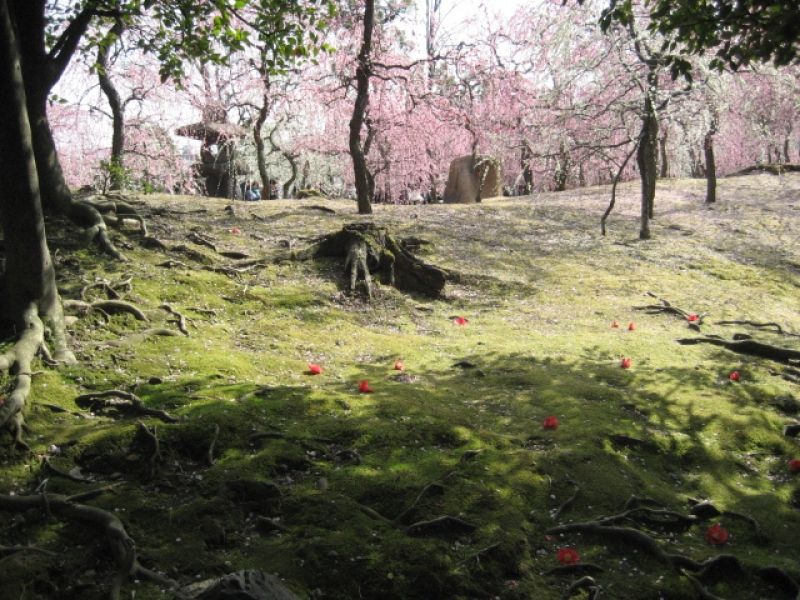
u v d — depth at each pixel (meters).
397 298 11.63
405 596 4.74
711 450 7.05
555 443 6.71
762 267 15.73
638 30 16.88
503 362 9.08
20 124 6.70
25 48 10.19
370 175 27.56
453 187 25.62
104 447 5.80
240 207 17.45
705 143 21.05
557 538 5.57
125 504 5.25
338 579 4.77
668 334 10.99
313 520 5.26
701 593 5.13
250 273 11.49
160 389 6.87
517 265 14.38
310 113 26.28
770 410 8.14
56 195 11.09
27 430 5.90
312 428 6.38
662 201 22.39
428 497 5.60
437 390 7.86
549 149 19.41
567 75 18.25
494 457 6.25
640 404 7.84
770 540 5.82
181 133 25.94
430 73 25.39
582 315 11.82
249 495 5.45
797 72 20.78
